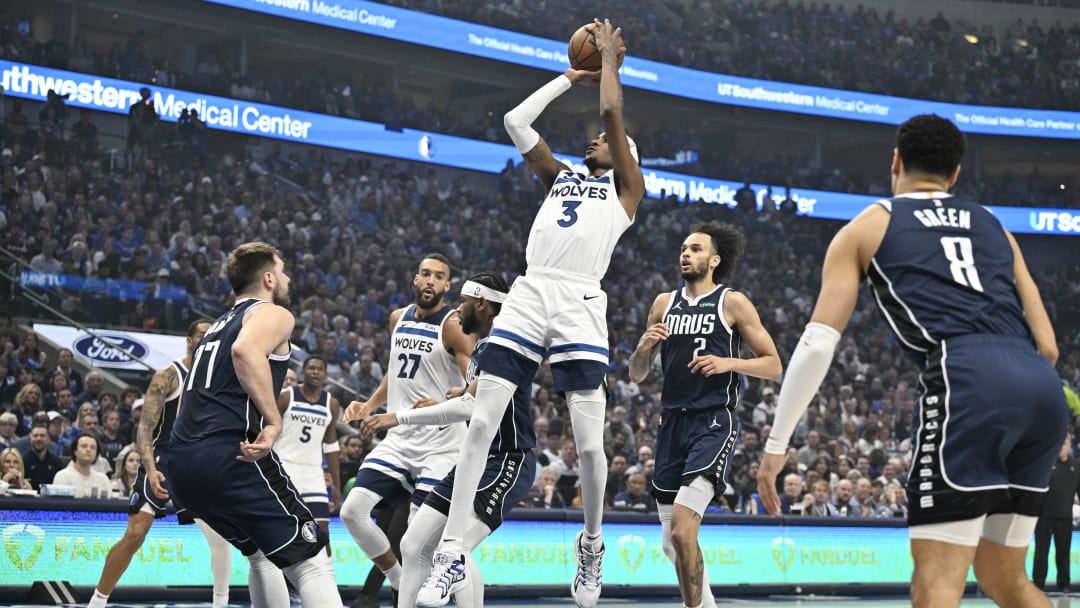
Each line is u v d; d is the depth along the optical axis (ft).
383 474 19.20
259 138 73.15
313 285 56.03
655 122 94.22
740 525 33.86
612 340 62.80
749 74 88.99
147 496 20.93
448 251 68.44
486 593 30.01
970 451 9.38
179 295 49.47
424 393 19.53
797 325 75.97
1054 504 37.65
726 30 92.27
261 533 13.73
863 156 101.24
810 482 43.39
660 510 18.67
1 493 25.32
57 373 40.40
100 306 47.37
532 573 30.45
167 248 55.16
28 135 57.41
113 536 25.48
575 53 15.71
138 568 25.50
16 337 44.47
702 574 17.89
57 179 56.08
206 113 67.77
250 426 13.88
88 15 74.08
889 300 10.00
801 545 34.99
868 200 90.48
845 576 35.73
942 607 9.32
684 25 92.73
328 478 32.50
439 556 14.48
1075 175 102.32
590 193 15.15
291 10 71.77
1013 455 9.85
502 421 17.12
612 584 31.42
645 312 67.67
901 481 46.24
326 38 75.15
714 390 17.98
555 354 14.90
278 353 14.53
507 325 14.84
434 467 19.01
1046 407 9.48
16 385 40.55
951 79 94.12
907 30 98.32
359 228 66.39
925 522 9.59
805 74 90.02
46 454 30.81
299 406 25.30
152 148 61.31
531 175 79.46
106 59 65.26
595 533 16.51
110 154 59.72
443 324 19.49
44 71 62.54
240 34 76.28
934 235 10.05
